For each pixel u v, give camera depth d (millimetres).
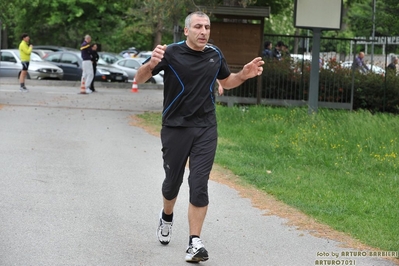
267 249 7289
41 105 21047
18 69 33094
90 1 46031
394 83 22078
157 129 16688
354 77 21312
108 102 23156
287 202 9328
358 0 28781
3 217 8148
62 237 7453
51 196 9312
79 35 51000
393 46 33781
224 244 7445
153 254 6988
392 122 16594
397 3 23953
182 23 26000
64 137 14711
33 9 47500
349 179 10875
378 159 12414
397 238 7664
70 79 34844
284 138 14750
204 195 6648
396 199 9586
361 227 8086
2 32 51062
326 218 8500
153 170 11430
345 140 14133
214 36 19953
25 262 6578
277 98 21156
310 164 12195
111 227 7930
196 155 6746
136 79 6836
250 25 19938
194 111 6738
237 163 11898
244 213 8789
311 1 18047
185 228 8031
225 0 21250
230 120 17312
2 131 15156
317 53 18203
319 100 21266
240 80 6941
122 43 54406
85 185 10094
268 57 21188
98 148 13453
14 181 10133
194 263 6734
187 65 6703
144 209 8805
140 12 29547
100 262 6680
